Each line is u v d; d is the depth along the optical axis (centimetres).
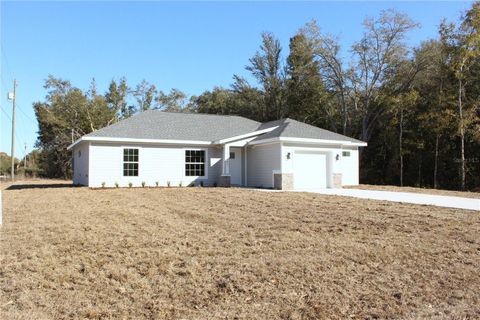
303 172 2169
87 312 454
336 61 3891
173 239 805
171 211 1195
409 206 1284
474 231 873
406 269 621
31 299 490
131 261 650
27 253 693
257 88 4666
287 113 4391
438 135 2888
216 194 1708
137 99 5391
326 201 1429
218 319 445
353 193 1800
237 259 662
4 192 1883
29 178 4244
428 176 3238
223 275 585
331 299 504
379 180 3556
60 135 4516
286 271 603
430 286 554
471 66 2781
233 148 2402
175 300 496
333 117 4119
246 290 528
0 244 758
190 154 2330
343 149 2575
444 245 756
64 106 4606
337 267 624
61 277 568
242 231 886
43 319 433
